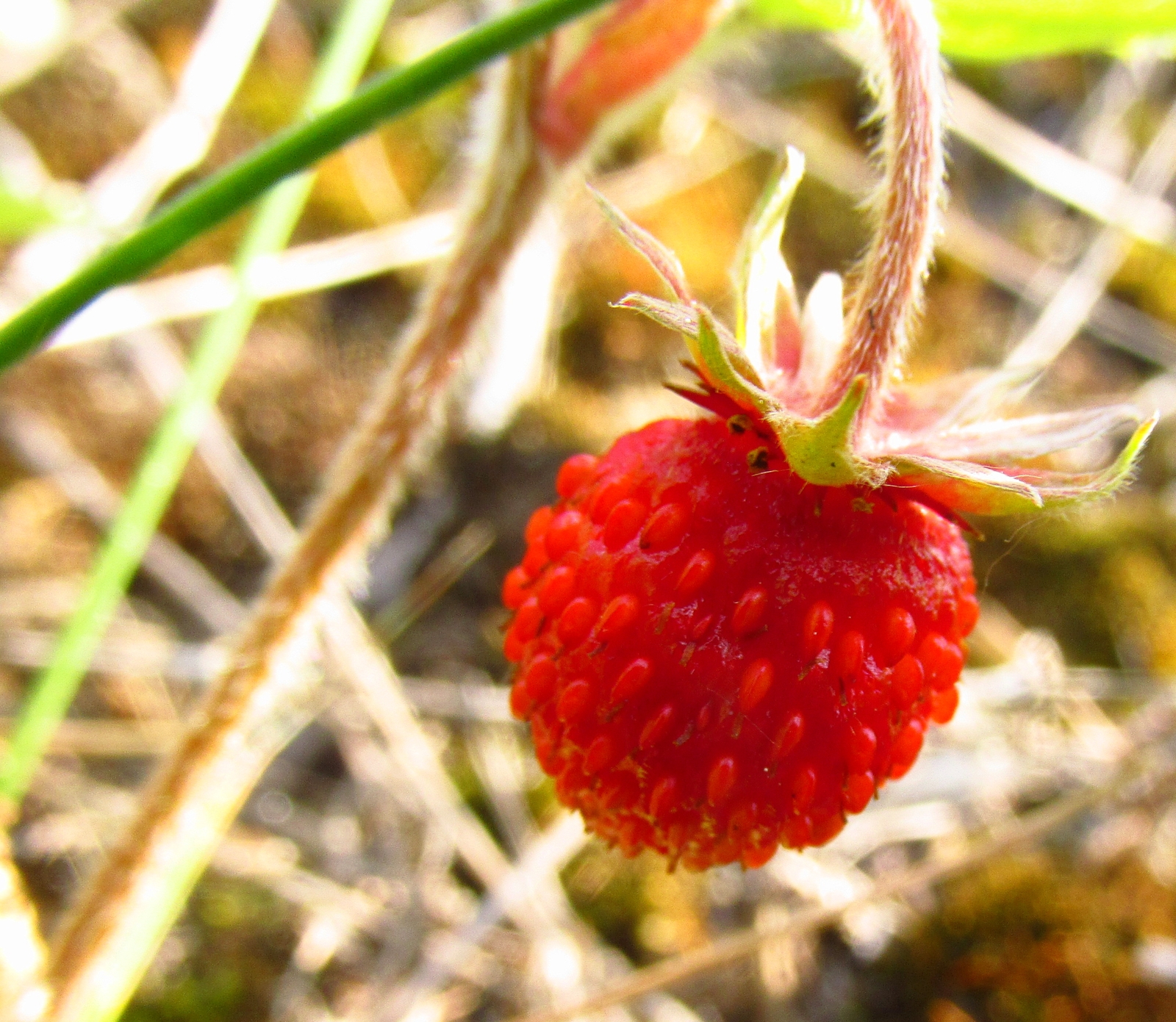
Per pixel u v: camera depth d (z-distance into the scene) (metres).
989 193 0.11
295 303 0.09
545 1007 0.07
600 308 0.09
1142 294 0.10
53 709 0.05
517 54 0.05
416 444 0.05
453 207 0.10
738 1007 0.07
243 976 0.07
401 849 0.08
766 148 0.10
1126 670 0.09
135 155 0.08
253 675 0.05
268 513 0.08
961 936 0.07
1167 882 0.08
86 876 0.07
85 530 0.08
